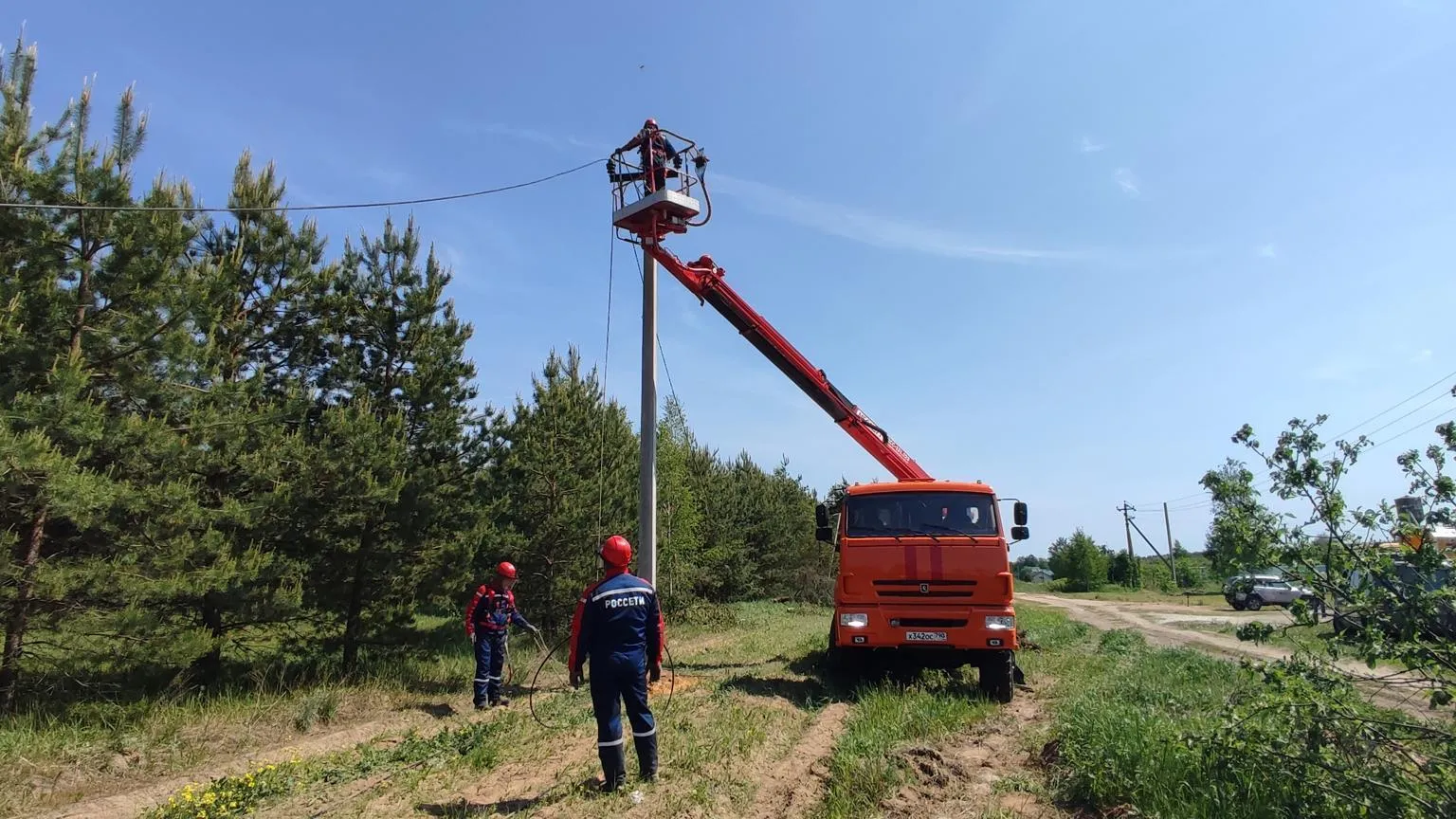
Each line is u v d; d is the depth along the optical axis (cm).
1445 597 481
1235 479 593
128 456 932
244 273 1228
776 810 627
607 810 608
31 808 661
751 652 1612
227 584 992
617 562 711
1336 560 543
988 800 641
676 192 1238
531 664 1452
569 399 1720
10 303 845
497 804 635
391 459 1220
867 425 1483
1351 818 507
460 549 1305
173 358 968
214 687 1084
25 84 931
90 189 934
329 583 1240
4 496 827
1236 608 3644
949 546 1135
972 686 1198
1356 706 556
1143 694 1034
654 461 1235
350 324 1345
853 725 880
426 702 1123
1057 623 2497
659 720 907
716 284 1370
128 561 915
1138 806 586
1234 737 580
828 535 1292
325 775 726
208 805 637
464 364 1417
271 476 1108
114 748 805
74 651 907
